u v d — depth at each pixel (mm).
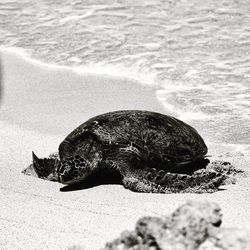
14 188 14164
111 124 14953
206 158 17047
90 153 14695
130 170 14547
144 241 5668
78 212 12445
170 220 5723
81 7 32281
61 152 15258
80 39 28672
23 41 28938
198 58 26344
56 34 29344
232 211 12406
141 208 12828
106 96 23141
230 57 26359
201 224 5660
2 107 22328
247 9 31250
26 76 25391
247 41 27766
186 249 5500
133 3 32469
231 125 20156
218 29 29125
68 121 20891
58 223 11648
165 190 14086
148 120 15297
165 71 25234
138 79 24672
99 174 15008
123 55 26891
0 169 15766
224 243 5480
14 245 10367
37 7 32625
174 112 21438
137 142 14695
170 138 15148
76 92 23641
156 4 32188
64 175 13883
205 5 31859
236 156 17422
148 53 26906
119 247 5805
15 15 31688
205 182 14461
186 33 28781
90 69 25859
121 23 30078
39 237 10781
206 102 22234
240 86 23609
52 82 24750
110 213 12414
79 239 10609
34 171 15500
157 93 23297
